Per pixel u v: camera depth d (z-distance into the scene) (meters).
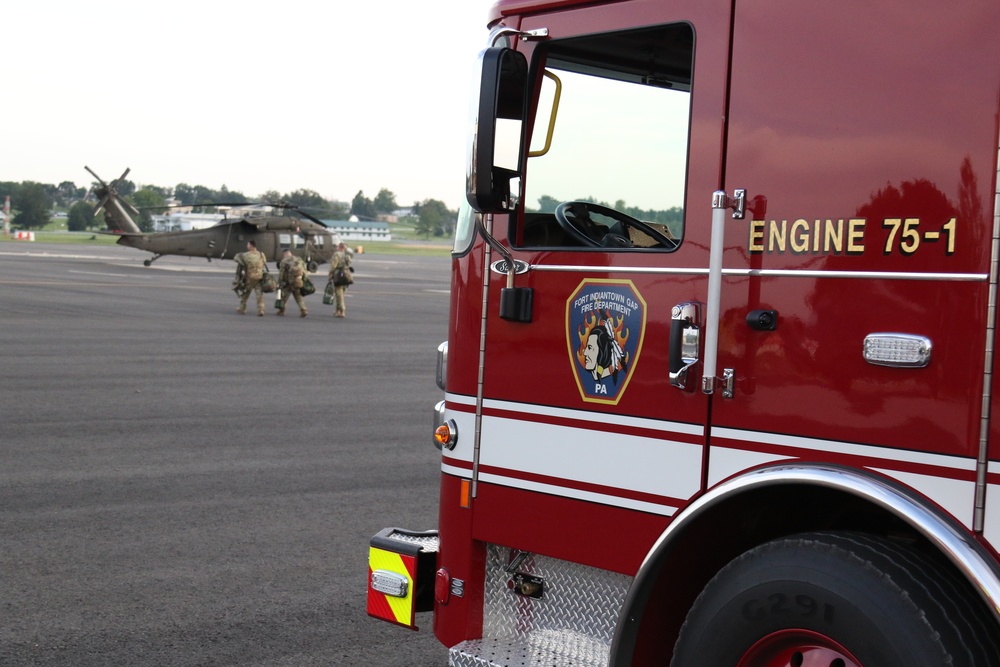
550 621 3.30
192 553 5.99
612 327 3.05
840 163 2.61
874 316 2.53
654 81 3.05
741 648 2.70
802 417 2.64
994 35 2.38
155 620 4.92
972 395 2.35
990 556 2.30
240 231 46.16
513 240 3.32
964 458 2.36
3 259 53.97
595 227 3.22
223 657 4.50
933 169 2.45
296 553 6.04
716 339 2.78
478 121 2.95
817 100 2.66
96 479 7.74
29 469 8.02
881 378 2.50
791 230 2.69
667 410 2.91
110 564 5.75
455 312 3.53
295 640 4.72
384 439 9.66
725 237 2.81
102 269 45.50
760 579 2.65
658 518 2.93
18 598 5.18
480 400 3.42
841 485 2.51
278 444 9.28
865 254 2.55
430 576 3.72
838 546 2.54
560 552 3.17
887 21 2.55
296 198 163.75
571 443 3.15
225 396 12.04
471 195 2.98
